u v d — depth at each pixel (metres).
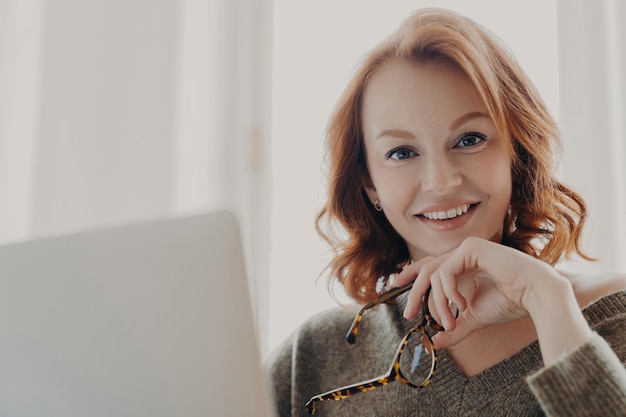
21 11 1.58
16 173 1.54
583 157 1.47
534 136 1.03
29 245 0.58
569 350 0.72
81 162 1.53
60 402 0.56
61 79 1.55
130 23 1.57
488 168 0.99
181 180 1.54
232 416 0.55
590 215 1.45
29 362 0.56
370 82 1.05
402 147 1.03
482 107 0.99
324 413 1.06
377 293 1.13
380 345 1.07
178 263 0.56
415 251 1.08
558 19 1.50
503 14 1.51
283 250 1.51
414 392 0.98
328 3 1.57
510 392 0.93
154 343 0.55
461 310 0.84
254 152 1.54
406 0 1.54
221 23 1.59
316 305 1.49
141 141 1.54
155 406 0.55
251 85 1.57
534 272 0.80
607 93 1.48
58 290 0.56
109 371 0.55
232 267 0.56
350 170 1.12
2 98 1.55
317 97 1.55
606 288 0.98
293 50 1.57
